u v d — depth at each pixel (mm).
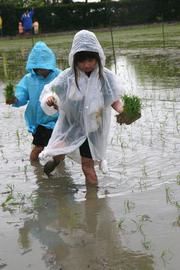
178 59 19203
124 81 14406
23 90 7410
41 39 43062
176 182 6094
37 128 7309
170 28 43344
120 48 27766
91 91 6180
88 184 6320
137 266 4184
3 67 22000
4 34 47719
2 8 47219
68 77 6230
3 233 5000
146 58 20766
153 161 6961
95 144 6348
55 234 4910
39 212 5500
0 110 11398
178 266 4141
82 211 5449
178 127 8555
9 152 7914
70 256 4434
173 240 4578
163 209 5297
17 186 6406
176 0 49156
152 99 11164
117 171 6691
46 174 6730
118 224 5027
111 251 4477
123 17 49312
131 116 5992
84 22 49250
